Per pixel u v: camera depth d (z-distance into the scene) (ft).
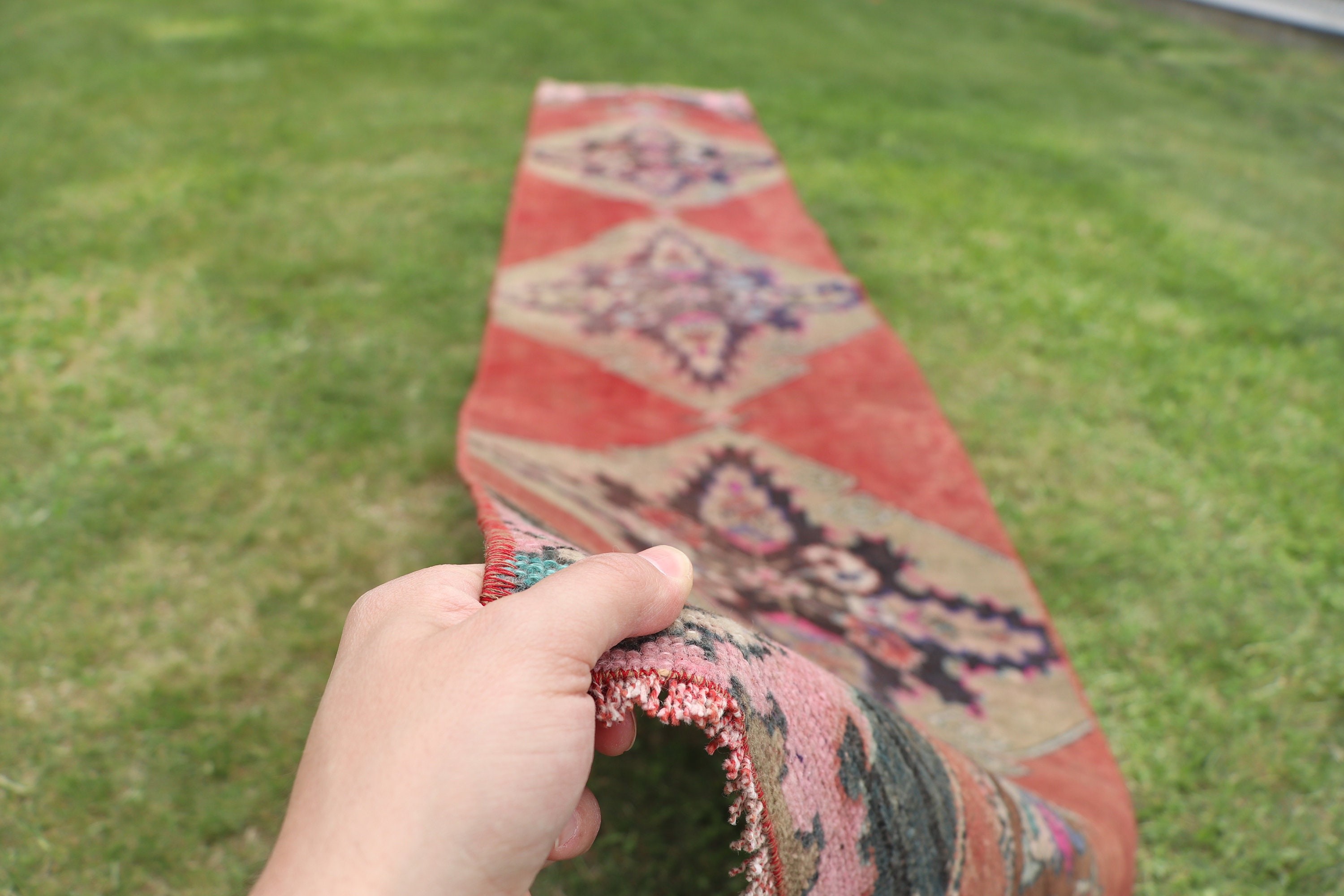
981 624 5.79
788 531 6.36
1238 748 5.49
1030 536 6.99
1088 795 4.59
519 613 1.93
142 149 13.17
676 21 22.48
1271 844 5.00
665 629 2.25
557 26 21.11
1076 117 17.70
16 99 14.89
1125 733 5.55
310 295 9.60
